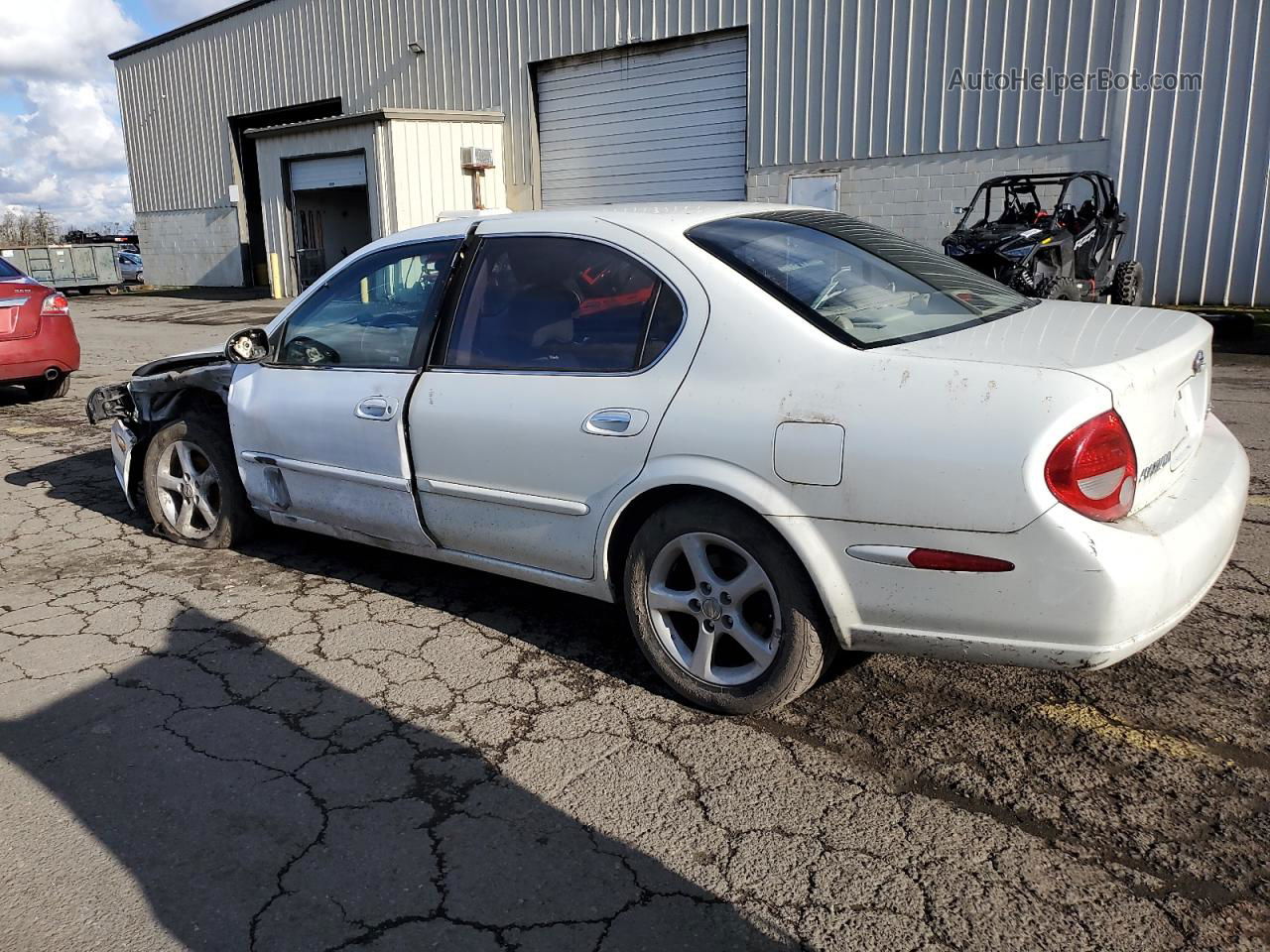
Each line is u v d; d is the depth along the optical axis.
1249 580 4.01
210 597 4.23
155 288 29.05
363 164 19.45
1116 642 2.48
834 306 2.99
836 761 2.86
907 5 13.55
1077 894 2.27
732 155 15.98
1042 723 3.01
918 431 2.58
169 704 3.29
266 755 2.97
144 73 27.67
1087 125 12.58
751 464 2.83
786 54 14.84
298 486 4.21
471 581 4.34
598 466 3.16
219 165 26.61
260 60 24.28
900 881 2.34
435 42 20.05
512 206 19.47
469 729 3.09
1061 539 2.43
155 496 4.96
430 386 3.62
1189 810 2.57
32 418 8.48
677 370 3.03
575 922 2.24
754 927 2.21
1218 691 3.15
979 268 10.19
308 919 2.27
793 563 2.85
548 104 18.55
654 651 3.22
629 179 17.58
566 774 2.82
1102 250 11.00
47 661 3.62
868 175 14.36
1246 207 11.87
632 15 16.67
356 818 2.64
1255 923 2.17
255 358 4.26
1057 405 2.46
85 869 2.47
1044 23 12.59
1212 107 11.83
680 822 2.59
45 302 8.57
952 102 13.45
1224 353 9.89
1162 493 2.76
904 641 2.75
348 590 4.28
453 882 2.39
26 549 4.92
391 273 3.92
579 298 3.33
